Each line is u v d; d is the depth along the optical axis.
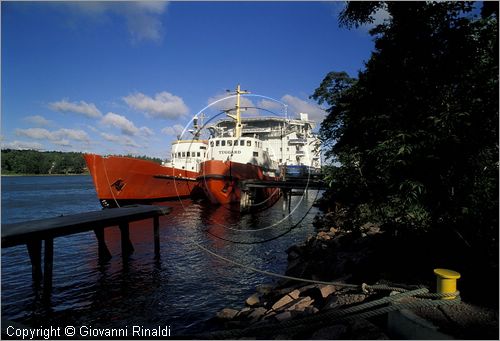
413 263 7.01
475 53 6.16
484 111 5.58
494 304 4.79
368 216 10.53
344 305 5.70
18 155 122.75
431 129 5.68
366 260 8.28
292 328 5.00
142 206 16.27
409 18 6.59
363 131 7.59
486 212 5.47
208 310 8.70
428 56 6.36
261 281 11.03
